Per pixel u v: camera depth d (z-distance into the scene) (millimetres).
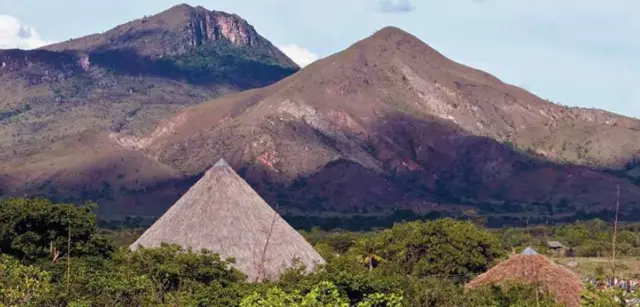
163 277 54719
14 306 42531
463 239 85688
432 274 83188
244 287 50000
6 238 58656
